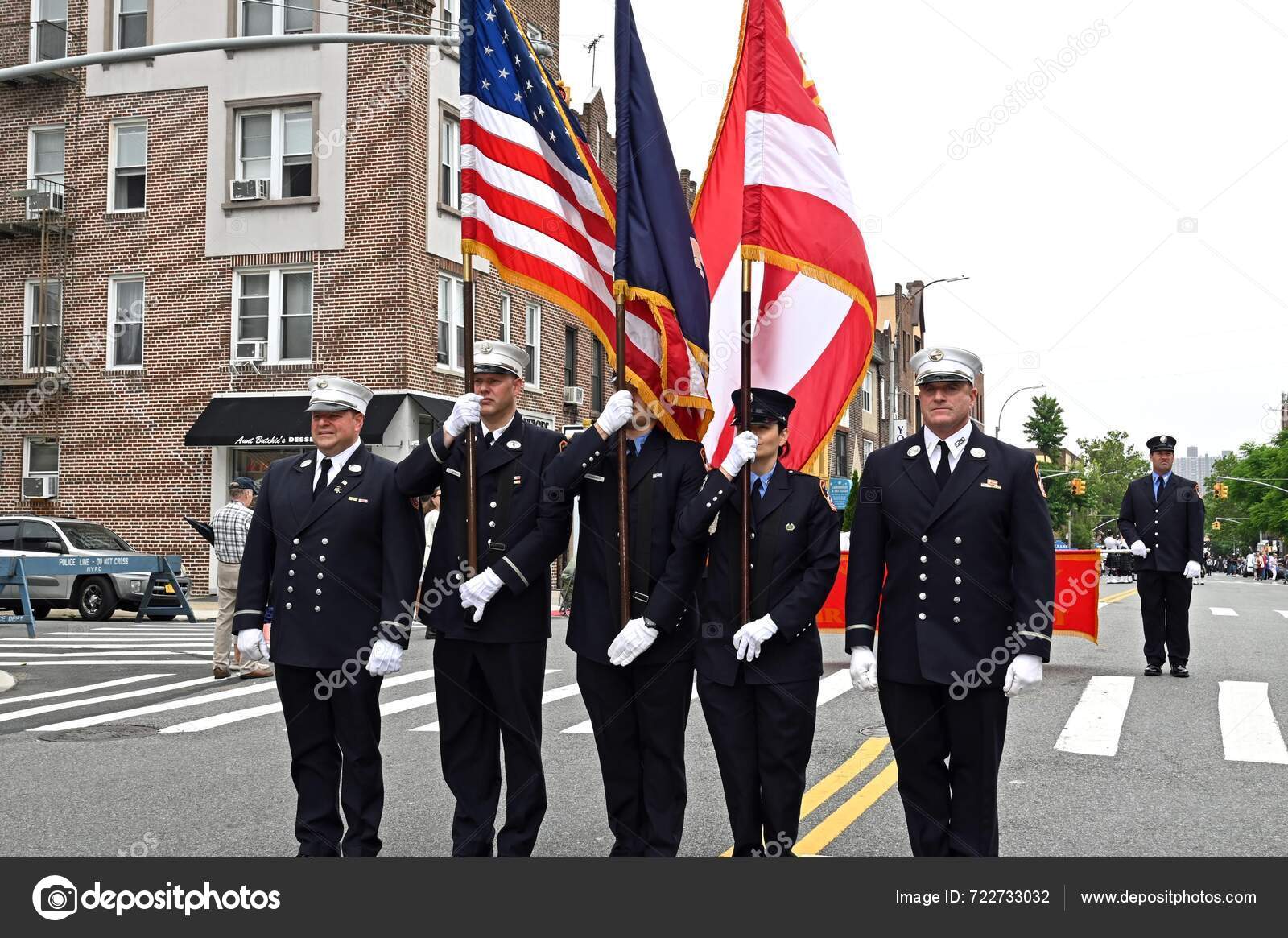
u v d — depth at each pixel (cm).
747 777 468
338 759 502
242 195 2230
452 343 2302
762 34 554
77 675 1170
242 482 1154
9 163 2398
